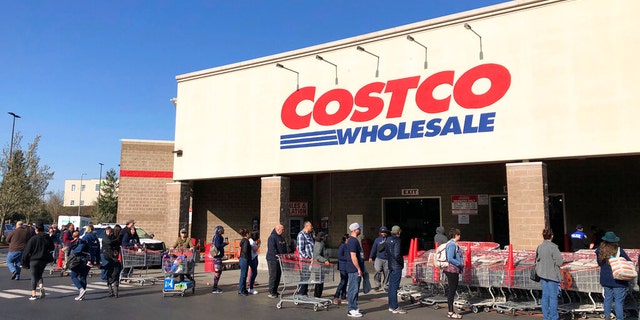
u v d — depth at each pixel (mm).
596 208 16969
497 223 18906
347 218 22594
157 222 26266
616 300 8523
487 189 19266
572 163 17578
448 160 14172
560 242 17422
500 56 13750
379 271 13000
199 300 11398
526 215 12938
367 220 22047
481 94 13883
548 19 13180
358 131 15992
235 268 19328
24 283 14562
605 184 16938
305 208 25016
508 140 13328
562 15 13008
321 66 17172
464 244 13391
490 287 10297
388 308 10508
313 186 25453
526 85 13266
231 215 23656
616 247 8555
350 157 16062
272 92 18281
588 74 12500
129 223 14789
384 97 15625
